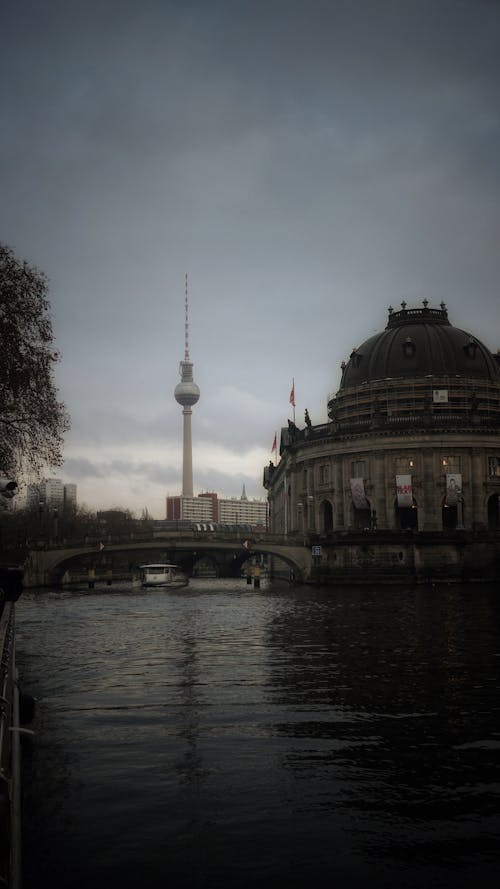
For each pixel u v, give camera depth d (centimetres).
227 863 1552
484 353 13950
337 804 1836
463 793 1898
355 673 3378
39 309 5000
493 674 3300
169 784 1972
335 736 2377
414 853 1588
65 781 1998
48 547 12694
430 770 2061
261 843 1638
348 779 1998
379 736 2372
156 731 2450
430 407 12769
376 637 4584
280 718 2594
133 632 5153
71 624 5766
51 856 1585
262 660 3788
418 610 6419
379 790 1920
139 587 12781
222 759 2164
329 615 6172
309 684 3148
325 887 1457
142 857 1580
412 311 14512
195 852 1598
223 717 2616
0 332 4600
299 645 4303
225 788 1942
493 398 13438
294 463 14312
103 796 1897
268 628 5247
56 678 3356
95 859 1570
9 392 4825
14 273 4850
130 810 1809
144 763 2134
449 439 12131
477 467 12138
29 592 11044
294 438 14562
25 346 4941
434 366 13475
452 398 13200
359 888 1450
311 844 1633
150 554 19988
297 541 12244
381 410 13412
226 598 9000
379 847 1614
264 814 1783
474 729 2436
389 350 13825
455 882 1471
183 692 3023
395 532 11181
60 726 2516
